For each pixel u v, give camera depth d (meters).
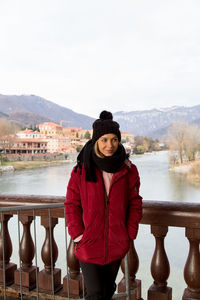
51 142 81.94
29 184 44.59
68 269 1.88
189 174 46.47
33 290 1.92
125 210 1.23
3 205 1.91
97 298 1.19
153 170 54.81
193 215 1.49
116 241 1.20
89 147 1.20
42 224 1.88
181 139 53.59
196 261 1.52
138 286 1.70
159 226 1.58
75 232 1.20
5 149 71.50
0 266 2.02
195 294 1.53
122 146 1.23
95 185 1.18
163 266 1.61
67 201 1.24
